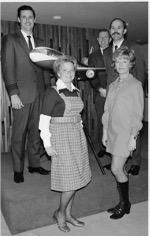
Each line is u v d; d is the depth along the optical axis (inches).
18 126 113.0
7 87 110.0
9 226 103.3
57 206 108.3
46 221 107.0
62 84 93.5
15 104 108.4
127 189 109.5
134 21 204.7
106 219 111.0
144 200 128.3
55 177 95.0
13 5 158.7
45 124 90.8
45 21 195.2
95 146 169.8
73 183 92.7
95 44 219.9
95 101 144.8
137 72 119.3
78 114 97.0
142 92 101.5
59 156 92.7
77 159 94.7
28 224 103.9
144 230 102.5
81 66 125.5
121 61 100.8
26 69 112.8
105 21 198.8
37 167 126.7
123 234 100.0
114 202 120.5
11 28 188.2
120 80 104.9
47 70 115.4
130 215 113.9
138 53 119.9
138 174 126.2
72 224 104.7
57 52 108.2
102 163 138.6
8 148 187.8
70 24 204.8
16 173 117.0
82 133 99.1
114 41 122.0
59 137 92.4
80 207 112.9
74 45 212.7
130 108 100.3
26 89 112.9
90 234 100.0
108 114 108.6
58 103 91.4
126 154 101.4
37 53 106.0
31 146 124.1
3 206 112.0
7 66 108.7
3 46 111.2
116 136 101.9
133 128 100.2
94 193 115.3
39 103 116.6
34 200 104.0
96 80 133.8
